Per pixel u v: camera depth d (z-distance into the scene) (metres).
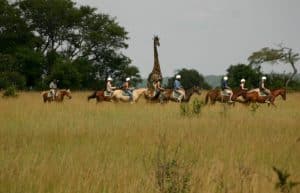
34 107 55.72
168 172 20.69
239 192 20.73
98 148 29.12
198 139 32.66
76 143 31.42
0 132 35.62
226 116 47.47
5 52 142.12
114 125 39.72
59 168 23.38
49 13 147.12
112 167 23.98
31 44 145.25
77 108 56.88
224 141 32.06
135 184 20.83
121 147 29.77
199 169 23.42
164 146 27.98
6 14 142.12
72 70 136.75
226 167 24.52
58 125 39.41
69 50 154.38
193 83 166.38
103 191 20.45
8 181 21.19
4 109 52.81
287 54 151.00
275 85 116.62
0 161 24.86
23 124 40.47
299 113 53.91
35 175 22.17
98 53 154.75
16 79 127.81
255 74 115.62
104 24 153.88
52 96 72.06
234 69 116.62
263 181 21.94
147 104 66.50
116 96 71.12
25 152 27.75
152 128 37.72
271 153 28.34
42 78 142.75
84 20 152.50
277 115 50.59
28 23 148.12
